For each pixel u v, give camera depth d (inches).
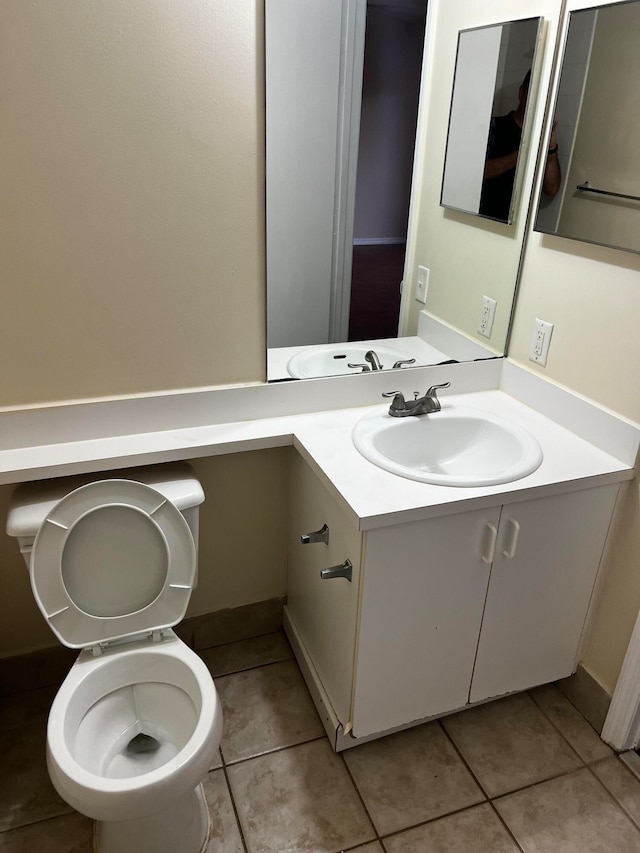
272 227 61.1
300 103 57.6
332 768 65.6
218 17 51.5
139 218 55.6
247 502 74.8
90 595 57.2
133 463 59.9
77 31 48.4
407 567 56.2
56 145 51.1
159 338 60.9
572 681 73.9
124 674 58.4
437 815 61.6
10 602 68.4
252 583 80.0
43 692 72.6
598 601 68.9
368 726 64.0
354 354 70.6
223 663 77.8
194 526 61.6
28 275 54.4
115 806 45.8
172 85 52.2
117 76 50.6
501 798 63.4
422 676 63.5
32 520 54.5
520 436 65.1
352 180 62.6
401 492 55.1
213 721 51.3
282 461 74.0
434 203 66.4
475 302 72.6
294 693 74.0
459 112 62.8
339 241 64.5
